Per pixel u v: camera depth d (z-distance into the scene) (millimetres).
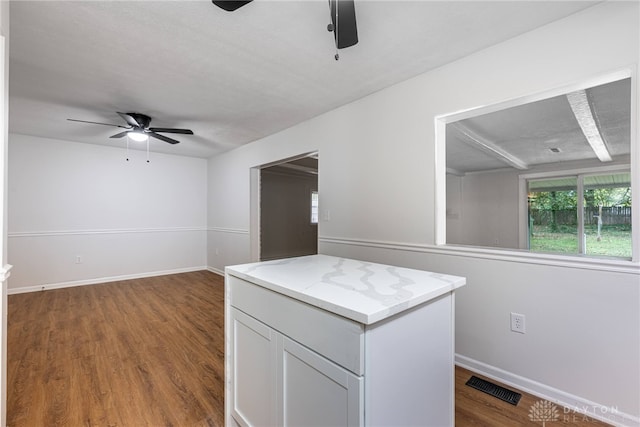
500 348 2010
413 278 1354
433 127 2336
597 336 1628
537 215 5859
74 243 4680
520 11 1664
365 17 1715
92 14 1691
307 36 1913
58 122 3641
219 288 4555
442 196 2379
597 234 5105
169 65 2273
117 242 5062
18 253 4254
